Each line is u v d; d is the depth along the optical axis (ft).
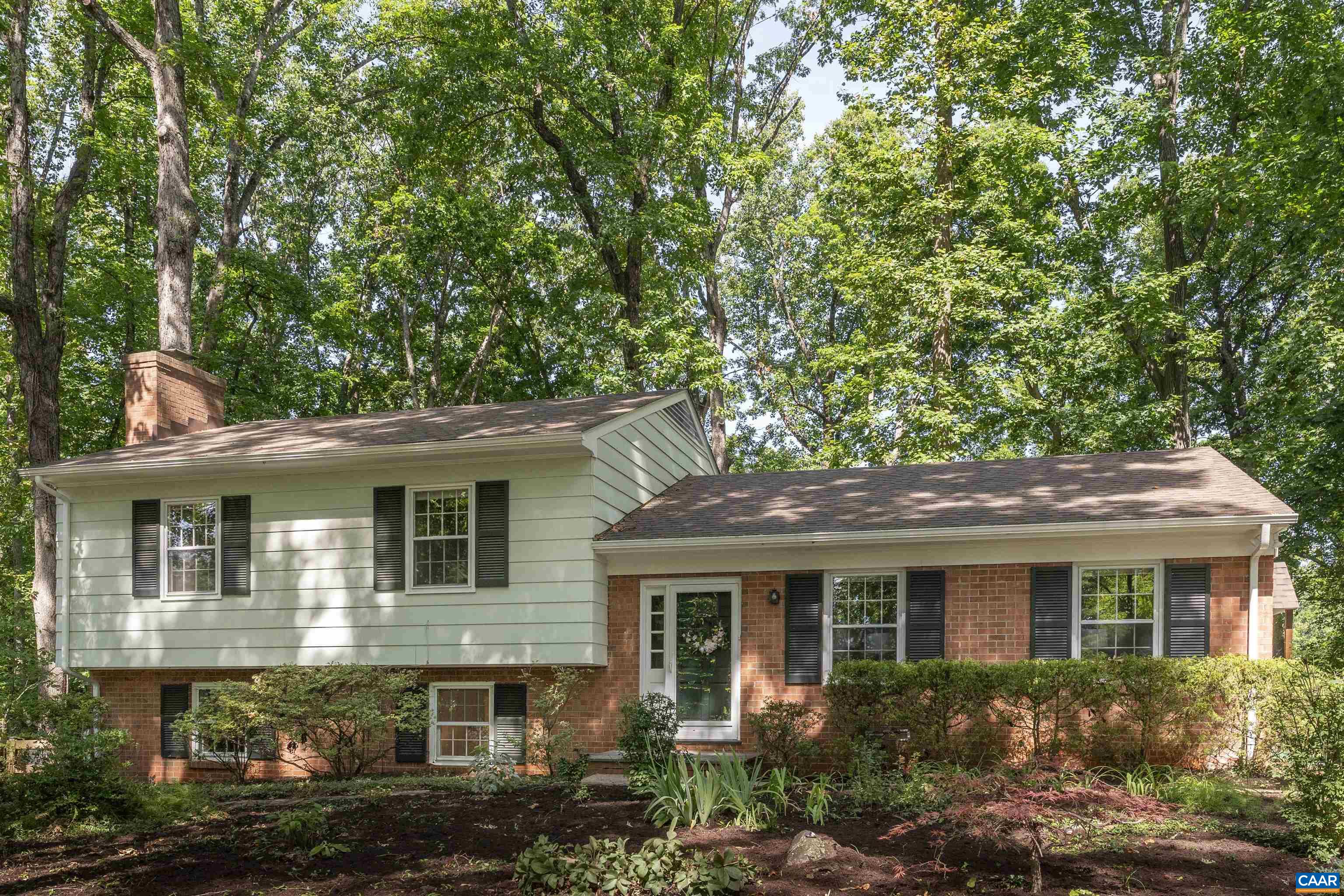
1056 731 39.29
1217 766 37.88
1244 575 40.93
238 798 40.32
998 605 43.55
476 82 87.04
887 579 45.73
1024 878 23.27
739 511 50.62
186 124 73.67
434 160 96.37
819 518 47.37
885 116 80.18
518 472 48.08
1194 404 91.45
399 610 48.85
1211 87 80.53
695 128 92.94
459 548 48.88
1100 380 81.56
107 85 86.12
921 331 78.54
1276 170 72.79
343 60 99.91
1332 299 71.92
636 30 89.81
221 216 106.42
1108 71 86.53
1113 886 22.80
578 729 47.83
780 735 40.24
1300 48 74.43
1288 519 38.93
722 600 47.29
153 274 85.05
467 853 27.63
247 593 51.13
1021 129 73.87
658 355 87.76
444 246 98.89
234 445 53.36
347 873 26.08
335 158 105.09
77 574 54.24
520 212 100.94
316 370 110.42
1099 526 41.29
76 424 96.68
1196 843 26.63
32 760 36.94
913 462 74.28
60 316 74.84
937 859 24.06
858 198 81.25
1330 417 72.18
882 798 32.14
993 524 42.88
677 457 62.34
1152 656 40.83
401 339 112.88
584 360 104.68
